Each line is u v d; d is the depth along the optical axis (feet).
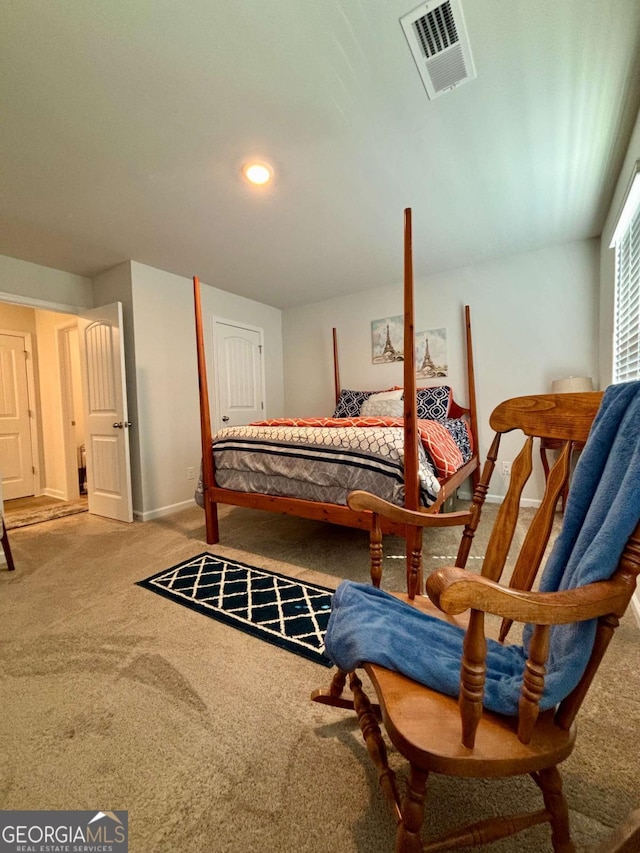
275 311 14.87
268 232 8.54
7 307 13.26
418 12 3.90
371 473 5.91
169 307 10.89
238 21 3.92
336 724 3.33
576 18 3.97
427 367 11.71
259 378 14.06
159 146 5.72
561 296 9.86
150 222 7.93
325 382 14.15
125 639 4.60
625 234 6.95
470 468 9.46
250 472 7.30
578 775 2.81
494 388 10.80
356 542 7.95
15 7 3.70
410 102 5.03
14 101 4.76
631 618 4.83
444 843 1.98
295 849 2.39
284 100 4.94
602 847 1.75
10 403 13.29
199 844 2.42
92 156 5.88
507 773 1.75
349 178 6.64
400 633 2.51
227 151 5.88
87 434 10.75
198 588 5.87
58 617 5.13
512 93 4.91
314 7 3.82
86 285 10.83
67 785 2.82
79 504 12.30
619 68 4.51
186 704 3.58
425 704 2.04
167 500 10.77
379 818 2.56
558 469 2.99
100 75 4.46
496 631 4.62
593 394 2.84
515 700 1.98
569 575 2.14
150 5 3.73
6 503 12.62
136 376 10.05
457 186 6.98
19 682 3.92
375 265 10.69
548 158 6.21
